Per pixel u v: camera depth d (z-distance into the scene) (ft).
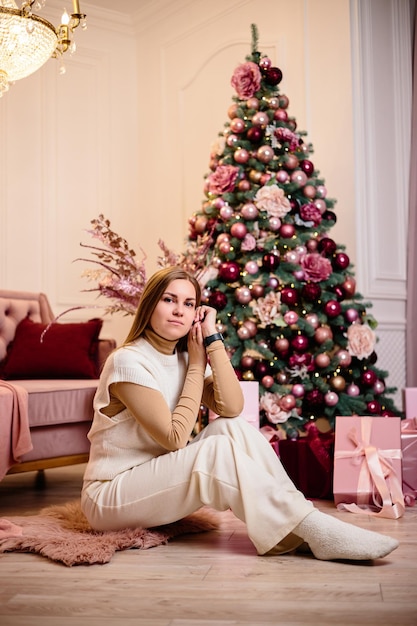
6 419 8.74
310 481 9.20
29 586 5.58
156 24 17.46
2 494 9.93
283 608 4.99
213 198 11.47
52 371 11.21
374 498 8.36
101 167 17.38
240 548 6.63
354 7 13.19
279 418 10.32
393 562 6.06
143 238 17.79
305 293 10.62
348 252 13.08
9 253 15.85
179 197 16.81
